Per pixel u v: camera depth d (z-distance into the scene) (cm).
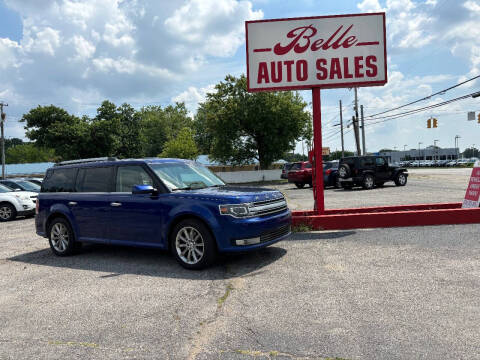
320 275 482
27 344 332
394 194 1570
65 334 348
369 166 1945
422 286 420
